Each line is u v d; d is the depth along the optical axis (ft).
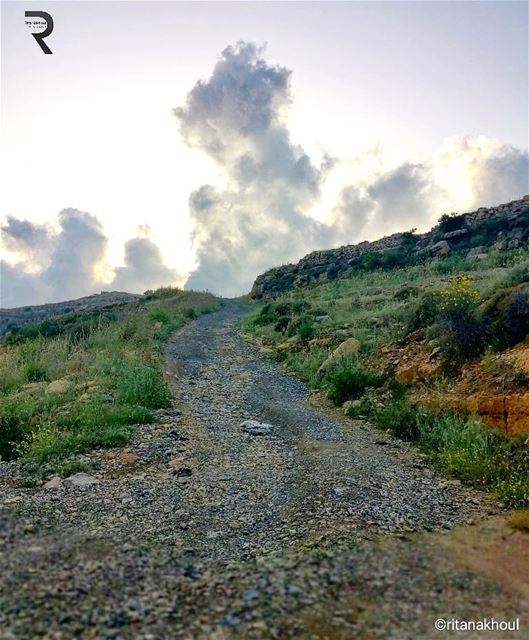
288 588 15.21
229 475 27.53
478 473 26.16
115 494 24.32
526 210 122.31
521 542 19.08
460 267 100.73
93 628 12.62
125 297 306.76
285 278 167.43
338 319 69.05
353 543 18.49
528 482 23.93
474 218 131.54
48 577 14.89
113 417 35.22
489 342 37.22
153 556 17.48
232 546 19.22
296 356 59.41
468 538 19.44
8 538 17.60
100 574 15.49
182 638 12.55
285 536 19.89
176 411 39.91
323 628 13.28
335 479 25.54
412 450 31.73
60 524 20.21
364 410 39.75
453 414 33.45
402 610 14.26
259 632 12.98
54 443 30.04
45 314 267.80
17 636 11.96
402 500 23.31
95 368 47.88
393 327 53.21
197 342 74.90
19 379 47.21
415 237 147.84
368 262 138.41
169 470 28.12
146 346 62.03
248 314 116.57
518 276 49.16
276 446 33.09
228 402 44.65
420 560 17.37
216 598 14.65
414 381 39.96
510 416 30.19
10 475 26.58
